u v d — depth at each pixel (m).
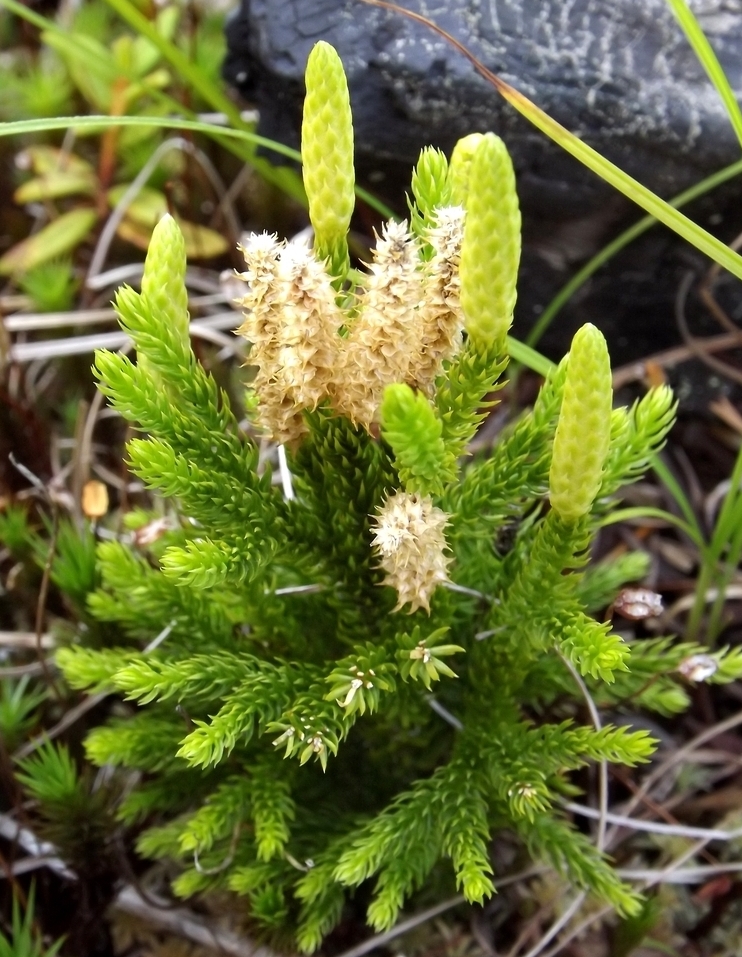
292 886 0.16
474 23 0.21
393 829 0.15
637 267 0.23
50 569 0.20
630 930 0.17
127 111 0.28
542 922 0.19
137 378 0.13
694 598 0.22
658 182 0.21
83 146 0.30
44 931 0.19
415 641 0.15
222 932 0.18
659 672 0.17
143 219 0.27
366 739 0.17
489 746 0.16
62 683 0.20
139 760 0.16
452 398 0.14
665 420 0.16
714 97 0.21
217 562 0.13
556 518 0.14
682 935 0.19
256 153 0.24
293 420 0.14
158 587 0.16
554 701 0.18
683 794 0.20
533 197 0.22
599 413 0.12
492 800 0.16
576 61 0.20
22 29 0.30
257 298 0.12
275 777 0.16
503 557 0.17
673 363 0.25
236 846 0.17
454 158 0.14
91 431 0.23
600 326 0.25
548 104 0.21
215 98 0.22
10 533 0.21
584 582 0.18
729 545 0.24
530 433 0.15
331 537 0.15
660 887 0.19
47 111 0.29
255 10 0.22
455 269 0.13
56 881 0.19
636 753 0.14
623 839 0.20
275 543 0.14
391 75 0.21
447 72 0.20
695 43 0.15
